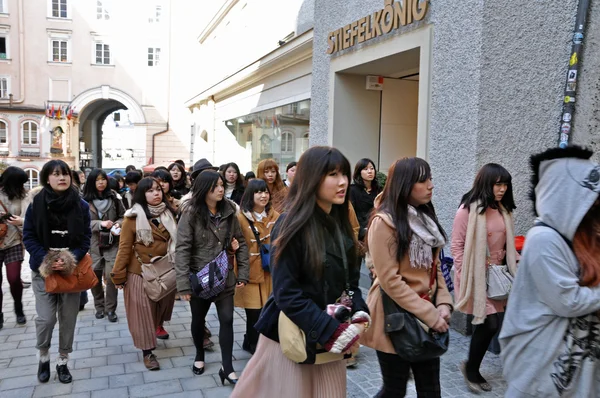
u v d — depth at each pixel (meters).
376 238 2.76
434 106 5.94
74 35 36.19
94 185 6.14
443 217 5.78
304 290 2.31
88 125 42.25
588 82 5.52
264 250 4.64
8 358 4.76
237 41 16.55
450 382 4.10
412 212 2.83
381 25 6.86
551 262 2.09
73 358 4.79
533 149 5.61
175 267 4.20
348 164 2.34
